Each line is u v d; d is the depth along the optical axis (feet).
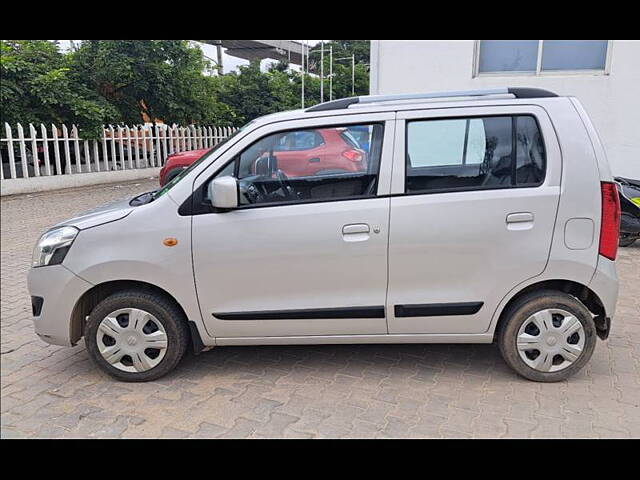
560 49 28.58
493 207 10.73
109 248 11.16
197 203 11.14
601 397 10.93
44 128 40.45
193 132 57.11
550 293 11.15
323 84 114.73
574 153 10.69
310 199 11.09
